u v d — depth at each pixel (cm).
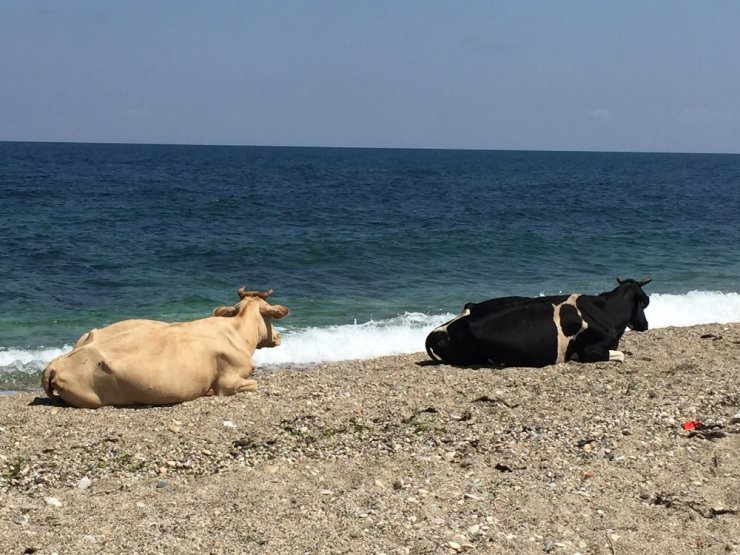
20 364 1572
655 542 705
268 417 1016
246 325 1147
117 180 7794
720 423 992
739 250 3497
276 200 5703
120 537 700
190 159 15612
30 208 4566
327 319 2041
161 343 1060
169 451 904
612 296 1348
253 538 700
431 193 7012
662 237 3859
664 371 1248
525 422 995
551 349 1284
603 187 8438
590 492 798
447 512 753
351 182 8625
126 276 2588
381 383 1182
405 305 2233
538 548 693
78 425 975
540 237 3712
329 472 850
